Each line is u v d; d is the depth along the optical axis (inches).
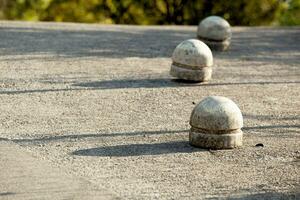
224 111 917.2
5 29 1815.9
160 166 838.5
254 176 818.2
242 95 1255.5
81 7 2728.8
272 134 1010.1
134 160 856.3
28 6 2659.9
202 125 916.0
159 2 2839.6
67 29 1900.8
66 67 1396.4
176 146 925.2
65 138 936.3
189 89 1277.1
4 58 1439.5
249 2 2844.5
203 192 755.4
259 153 911.0
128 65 1456.7
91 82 1286.9
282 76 1443.2
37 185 748.6
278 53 1718.8
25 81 1259.2
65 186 749.9
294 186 786.8
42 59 1453.0
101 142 926.4
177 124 1037.8
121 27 2062.0
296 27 2324.1
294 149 936.3
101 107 1119.6
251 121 1080.2
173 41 1801.2
